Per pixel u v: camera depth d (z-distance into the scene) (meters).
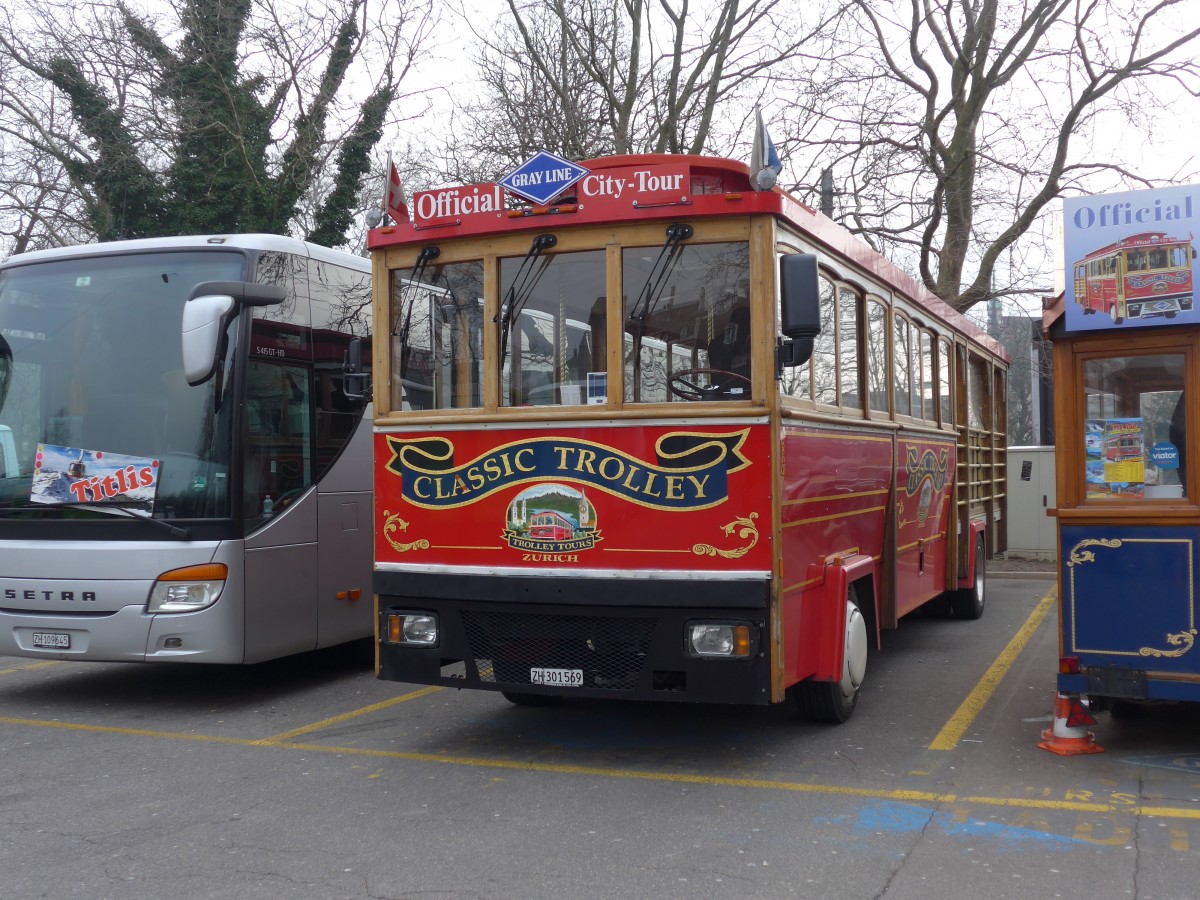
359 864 4.71
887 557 8.22
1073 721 6.32
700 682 5.75
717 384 5.85
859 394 7.67
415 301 6.50
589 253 6.10
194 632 7.69
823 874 4.51
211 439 7.89
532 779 5.98
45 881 4.55
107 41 19.86
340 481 9.02
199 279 8.13
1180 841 4.82
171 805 5.61
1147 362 6.03
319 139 20.61
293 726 7.43
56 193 23.31
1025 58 18.55
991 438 13.46
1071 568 6.12
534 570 6.05
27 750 6.84
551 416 6.03
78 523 7.85
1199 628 5.83
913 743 6.64
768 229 5.85
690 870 4.57
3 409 8.20
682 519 5.80
